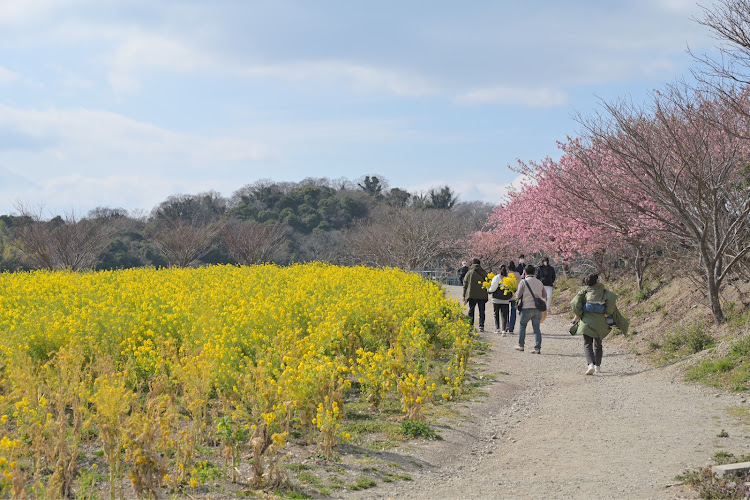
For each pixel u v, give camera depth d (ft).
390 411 27.86
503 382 34.65
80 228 124.06
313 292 47.88
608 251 65.62
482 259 141.59
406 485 20.02
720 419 26.86
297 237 236.02
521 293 44.55
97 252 129.70
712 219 42.04
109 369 24.86
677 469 20.90
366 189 334.85
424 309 41.57
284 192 309.22
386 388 28.30
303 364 24.21
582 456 22.79
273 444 19.44
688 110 41.29
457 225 169.27
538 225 73.77
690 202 42.91
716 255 41.39
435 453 23.07
